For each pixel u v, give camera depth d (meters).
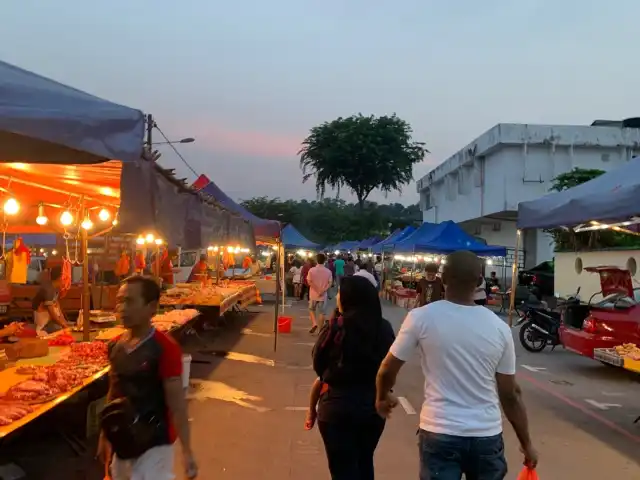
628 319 9.37
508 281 33.34
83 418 6.44
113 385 3.26
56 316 8.99
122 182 4.59
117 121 3.29
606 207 6.96
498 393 3.23
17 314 11.55
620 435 6.77
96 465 5.48
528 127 30.02
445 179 41.16
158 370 3.21
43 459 5.61
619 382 9.73
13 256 8.68
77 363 5.62
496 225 35.53
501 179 30.78
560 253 23.55
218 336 13.67
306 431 6.55
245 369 9.95
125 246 13.15
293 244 24.92
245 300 17.28
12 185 6.25
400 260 37.28
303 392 8.37
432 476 3.04
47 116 3.09
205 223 8.67
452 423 3.05
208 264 19.81
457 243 19.95
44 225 8.46
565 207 8.01
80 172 5.21
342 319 3.92
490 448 3.05
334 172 56.31
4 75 3.26
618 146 30.05
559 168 30.28
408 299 21.61
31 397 4.48
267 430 6.57
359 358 3.84
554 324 12.62
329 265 29.78
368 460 3.97
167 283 14.90
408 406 7.79
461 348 3.13
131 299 3.26
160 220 5.52
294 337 13.70
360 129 55.75
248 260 25.20
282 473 5.33
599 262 20.50
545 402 8.33
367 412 3.82
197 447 5.98
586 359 11.91
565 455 6.04
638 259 18.20
